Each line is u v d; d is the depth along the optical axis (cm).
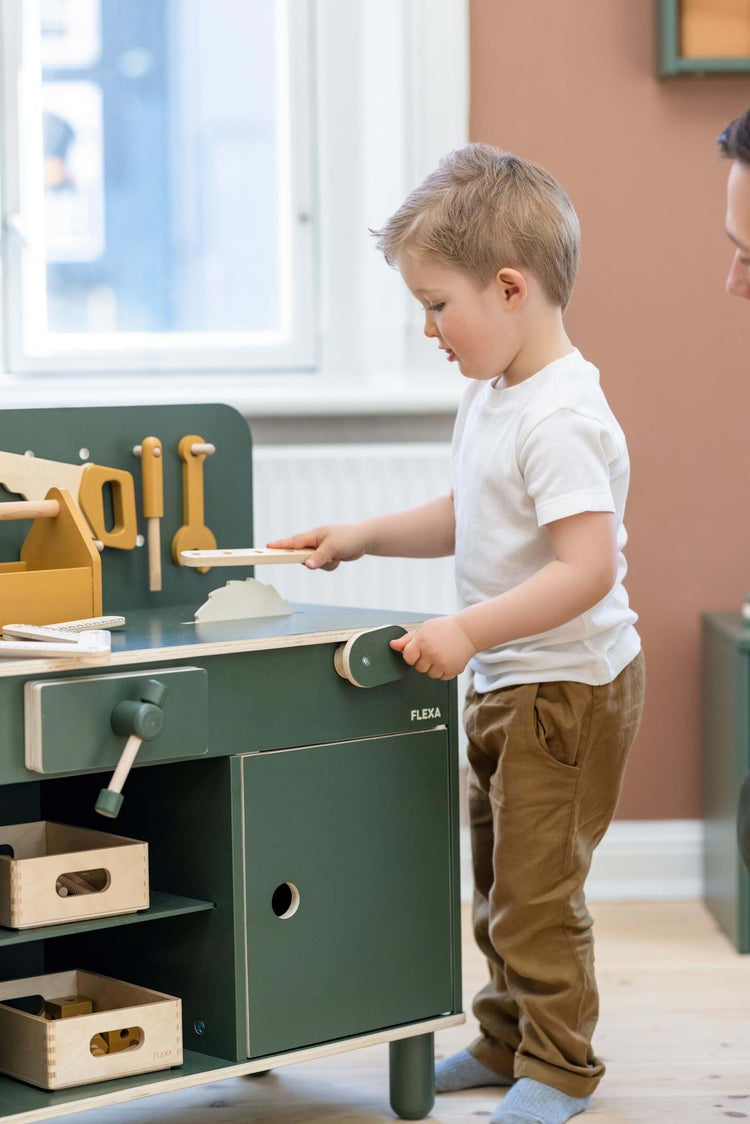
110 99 233
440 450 224
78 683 122
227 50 233
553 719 143
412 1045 148
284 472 223
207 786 135
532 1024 148
